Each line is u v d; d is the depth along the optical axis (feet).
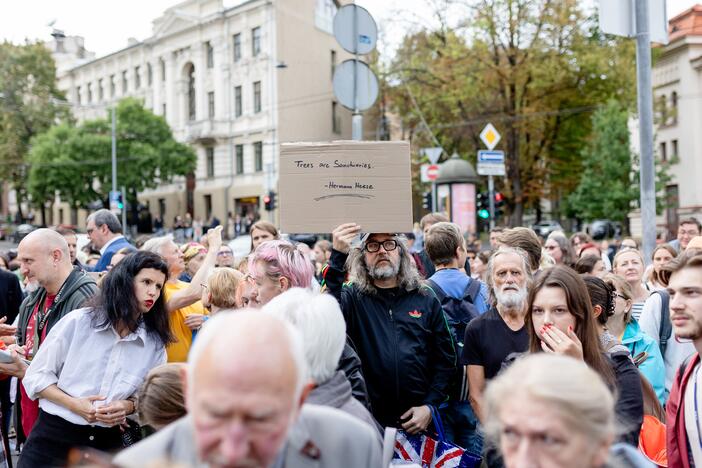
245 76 144.77
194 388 4.84
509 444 5.26
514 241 15.98
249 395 4.65
